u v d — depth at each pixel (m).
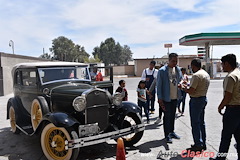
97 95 4.29
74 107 3.98
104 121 4.41
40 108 4.49
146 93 7.14
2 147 4.96
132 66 43.78
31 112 4.91
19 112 5.66
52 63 5.33
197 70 4.36
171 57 4.90
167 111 4.94
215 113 7.64
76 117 4.27
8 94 14.69
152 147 4.69
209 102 9.76
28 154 4.54
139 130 4.57
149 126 6.32
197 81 4.11
